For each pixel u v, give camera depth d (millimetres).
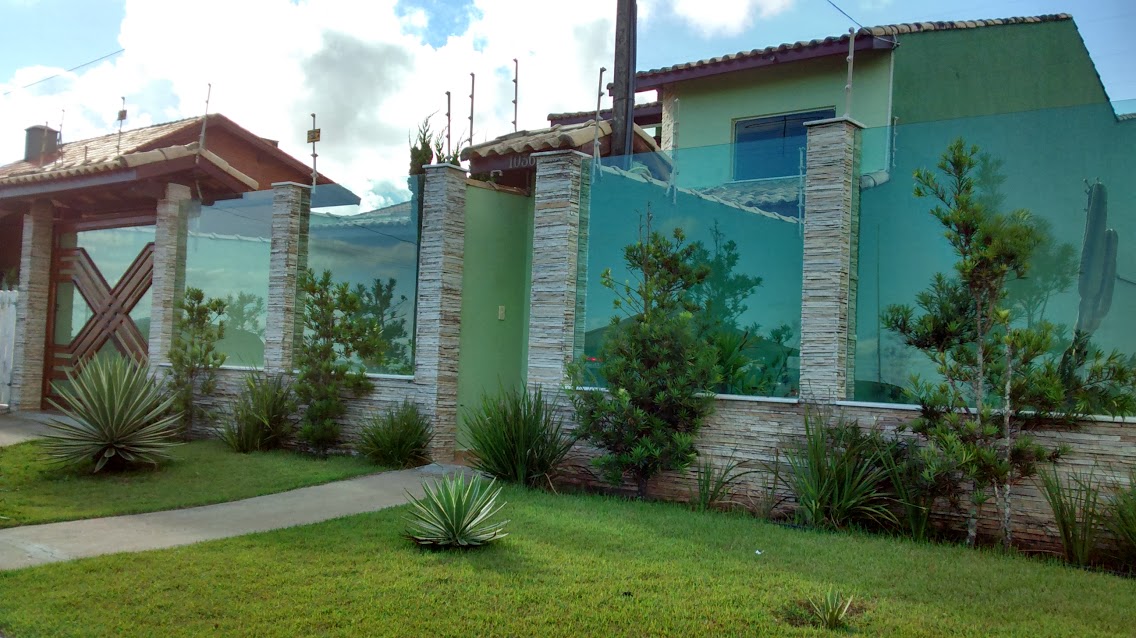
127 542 7039
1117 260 8625
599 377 10117
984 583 6211
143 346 14461
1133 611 5645
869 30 13305
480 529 7109
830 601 5395
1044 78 15180
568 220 10492
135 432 10406
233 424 12352
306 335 12883
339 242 12992
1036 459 7301
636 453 8945
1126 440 7191
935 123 9711
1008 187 9359
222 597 5551
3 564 6258
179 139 18969
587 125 12602
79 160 18078
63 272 15750
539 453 9898
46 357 15633
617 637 5023
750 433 8969
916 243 9609
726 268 10633
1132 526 6727
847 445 8164
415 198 12375
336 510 8430
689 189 10836
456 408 11492
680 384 8969
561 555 6715
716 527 7855
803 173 10141
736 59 14523
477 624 5164
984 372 7723
